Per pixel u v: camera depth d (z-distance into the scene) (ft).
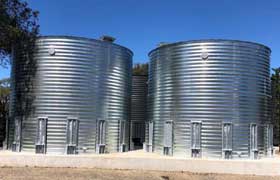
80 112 94.68
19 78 99.14
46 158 82.94
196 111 91.76
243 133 91.04
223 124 90.17
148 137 104.32
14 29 95.25
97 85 97.66
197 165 80.43
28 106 95.81
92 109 96.17
